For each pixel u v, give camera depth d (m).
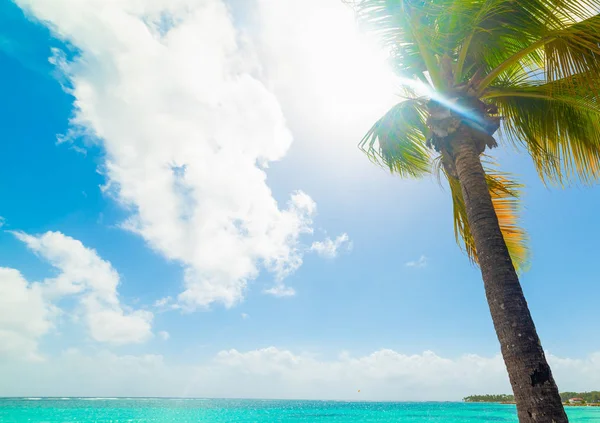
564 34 3.64
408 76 5.18
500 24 4.00
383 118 5.41
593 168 4.60
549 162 4.91
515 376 2.85
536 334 2.97
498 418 44.12
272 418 43.88
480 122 4.09
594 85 3.76
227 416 47.12
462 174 3.96
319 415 49.88
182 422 37.53
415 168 6.00
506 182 5.90
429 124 4.32
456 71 4.34
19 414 43.28
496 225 3.57
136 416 44.44
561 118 4.51
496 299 3.18
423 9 4.02
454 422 38.44
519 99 4.78
